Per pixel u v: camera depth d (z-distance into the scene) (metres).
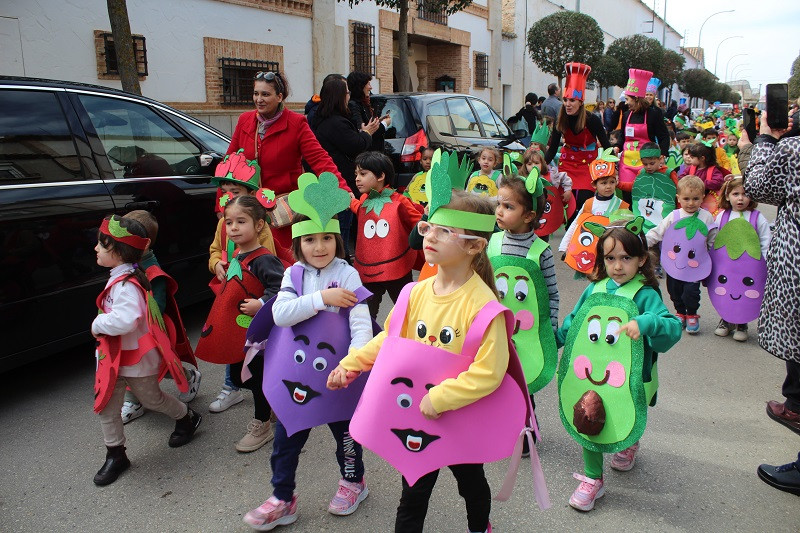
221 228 3.76
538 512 2.91
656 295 2.96
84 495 3.06
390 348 2.25
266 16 11.57
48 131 3.98
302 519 2.85
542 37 22.78
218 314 3.44
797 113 3.20
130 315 3.10
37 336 3.82
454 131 8.26
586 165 7.17
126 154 4.43
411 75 18.75
